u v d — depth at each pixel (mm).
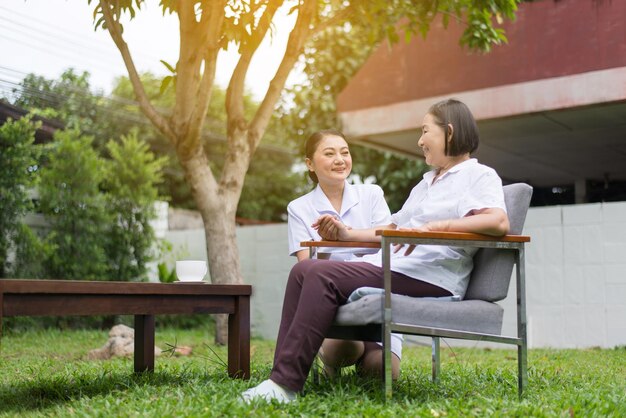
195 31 4730
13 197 6965
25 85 10547
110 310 2406
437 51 6711
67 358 4664
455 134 2469
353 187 3035
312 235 2920
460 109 2496
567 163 8703
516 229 2463
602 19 5914
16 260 7086
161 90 5055
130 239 7922
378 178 11703
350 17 5461
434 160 2521
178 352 4762
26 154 7152
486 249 2465
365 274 2301
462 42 5340
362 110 7102
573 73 6027
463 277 2439
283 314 2387
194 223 11148
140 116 14500
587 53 5969
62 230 7453
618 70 5812
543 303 5984
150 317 3121
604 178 9656
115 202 7914
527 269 6070
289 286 2389
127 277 7883
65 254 7414
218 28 4594
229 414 2049
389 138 7332
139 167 8109
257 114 5586
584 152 8094
